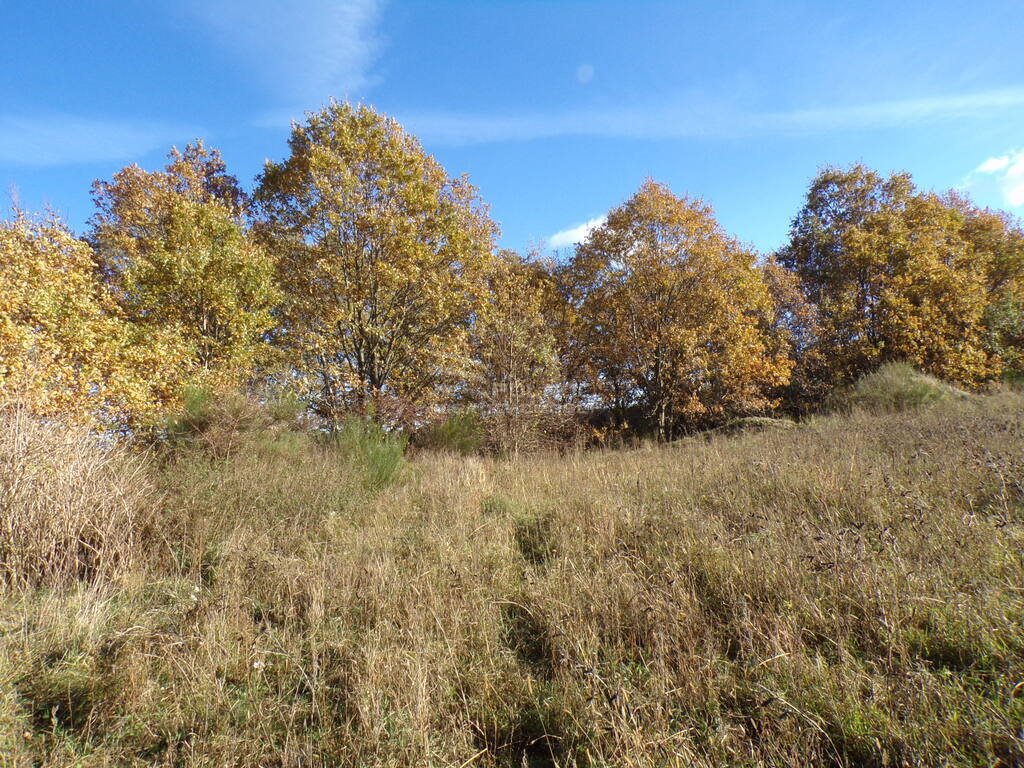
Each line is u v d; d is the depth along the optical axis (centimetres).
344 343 1683
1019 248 2375
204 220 1523
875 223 2275
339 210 1612
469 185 1872
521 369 1424
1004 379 1944
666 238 1962
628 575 365
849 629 277
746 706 244
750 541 398
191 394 820
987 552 327
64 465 435
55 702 258
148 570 418
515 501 628
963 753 192
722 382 1936
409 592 374
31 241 1077
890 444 674
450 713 260
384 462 780
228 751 231
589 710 240
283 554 463
